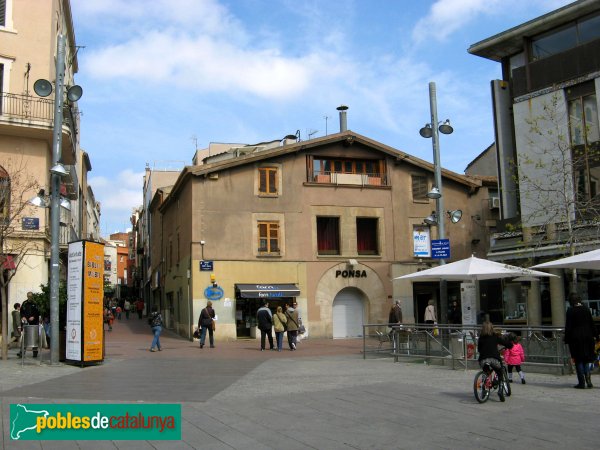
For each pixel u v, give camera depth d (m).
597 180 21.98
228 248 28.92
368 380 13.26
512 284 24.75
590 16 23.36
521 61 26.66
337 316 30.78
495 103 26.95
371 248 32.00
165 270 39.28
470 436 7.68
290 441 7.62
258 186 29.89
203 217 28.78
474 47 26.67
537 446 7.10
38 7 24.38
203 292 28.23
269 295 28.62
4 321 17.53
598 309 21.33
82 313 16.42
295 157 30.73
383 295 31.17
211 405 10.22
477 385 9.95
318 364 17.20
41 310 18.62
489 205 34.19
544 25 24.41
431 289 32.59
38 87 17.17
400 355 17.55
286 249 29.81
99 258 16.98
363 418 8.96
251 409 9.83
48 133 22.94
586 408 9.39
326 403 10.28
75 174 32.62
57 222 17.11
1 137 22.83
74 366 16.41
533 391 11.30
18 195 21.59
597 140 22.23
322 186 30.92
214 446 7.45
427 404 10.02
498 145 26.73
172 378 13.88
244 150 36.16
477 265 16.89
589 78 22.66
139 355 20.19
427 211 32.75
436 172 20.25
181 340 28.50
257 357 19.69
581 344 11.48
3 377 13.79
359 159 32.06
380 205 31.84
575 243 17.86
